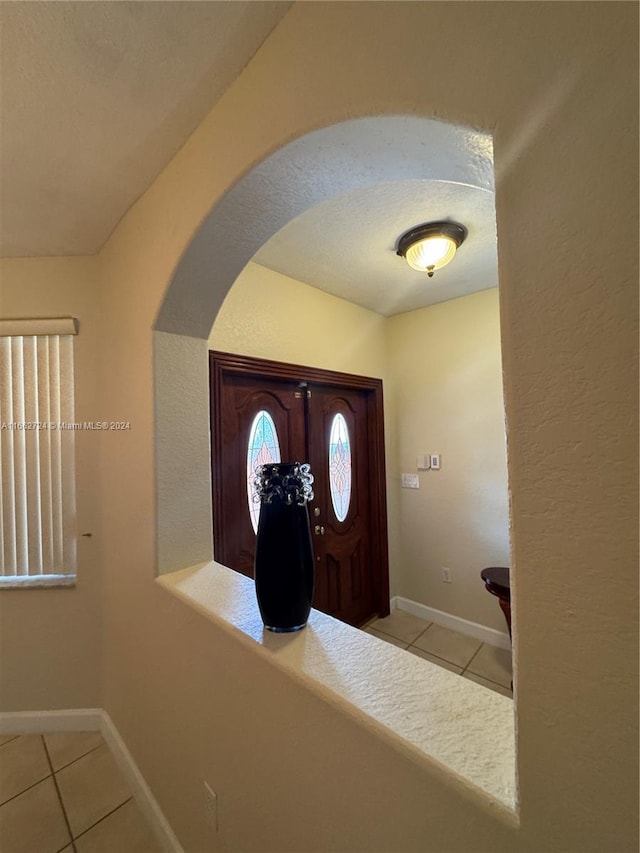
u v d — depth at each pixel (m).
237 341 1.95
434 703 0.63
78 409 1.72
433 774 0.53
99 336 1.71
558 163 0.43
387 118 0.61
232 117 0.90
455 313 2.65
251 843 0.86
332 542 2.55
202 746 1.03
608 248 0.39
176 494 1.30
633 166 0.37
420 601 2.86
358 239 1.81
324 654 0.78
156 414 1.26
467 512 2.63
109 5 0.74
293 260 2.02
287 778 0.76
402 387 2.94
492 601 2.52
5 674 1.75
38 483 1.74
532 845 0.45
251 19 0.77
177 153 1.12
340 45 0.66
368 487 2.86
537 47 0.45
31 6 0.74
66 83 0.90
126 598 1.47
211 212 0.98
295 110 0.74
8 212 1.41
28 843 1.26
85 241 1.63
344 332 2.59
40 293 1.73
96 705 1.74
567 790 0.42
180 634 1.11
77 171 1.20
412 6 0.57
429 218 1.64
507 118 0.47
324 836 0.68
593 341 0.40
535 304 0.44
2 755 1.61
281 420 2.24
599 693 0.40
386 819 0.59
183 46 0.82
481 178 0.71
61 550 1.75
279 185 0.89
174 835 1.18
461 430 2.65
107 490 1.64
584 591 0.41
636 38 0.37
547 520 0.43
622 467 0.38
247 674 0.85
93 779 1.49
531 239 0.45
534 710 0.45
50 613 1.75
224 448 1.93
